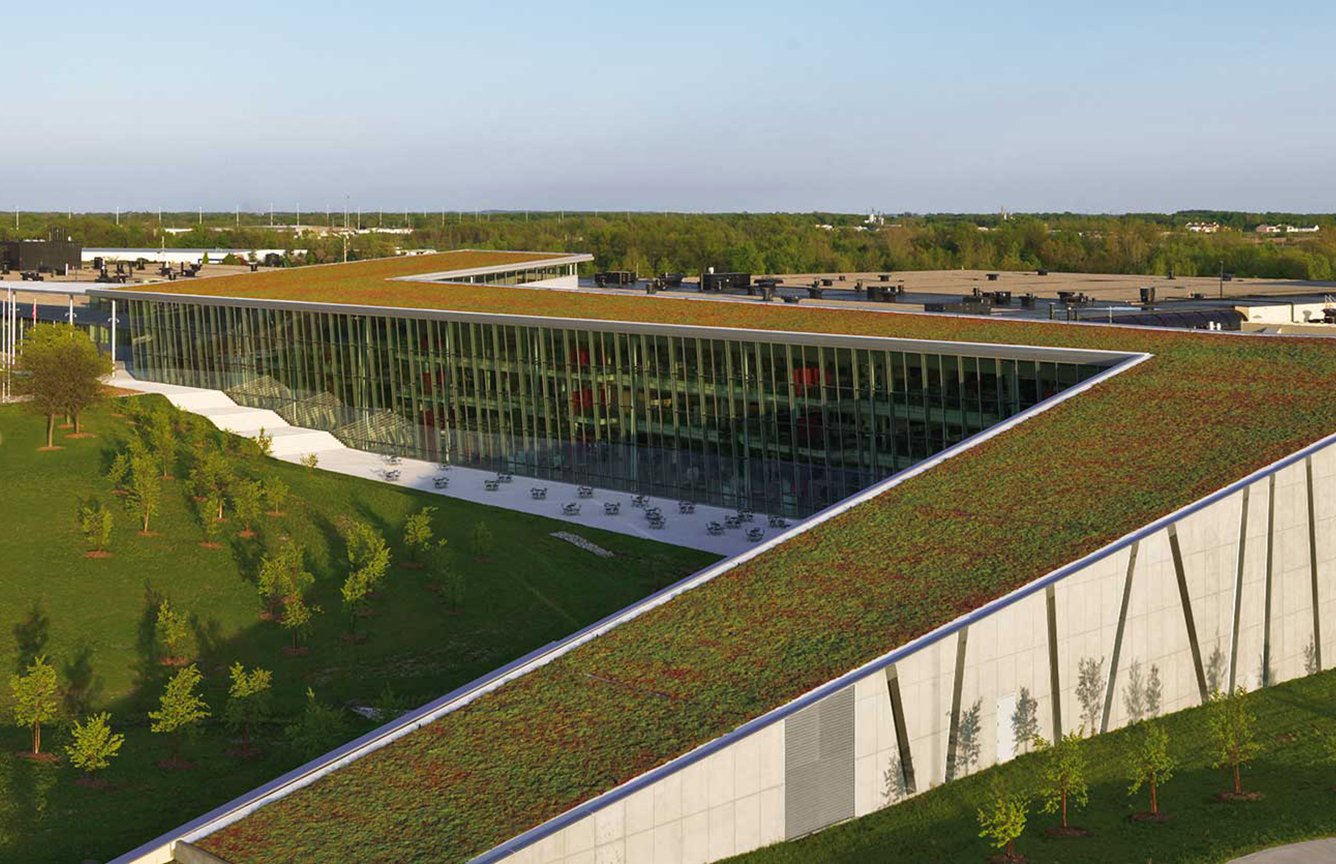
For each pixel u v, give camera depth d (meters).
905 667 37.06
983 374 61.91
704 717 35.62
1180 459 47.19
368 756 36.16
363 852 31.69
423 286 95.00
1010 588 39.81
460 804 33.19
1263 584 45.47
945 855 34.03
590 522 68.31
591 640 40.97
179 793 39.38
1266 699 44.75
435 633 53.12
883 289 101.12
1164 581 42.56
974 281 121.12
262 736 43.91
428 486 77.25
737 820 34.50
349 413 88.94
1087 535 42.28
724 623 40.56
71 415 79.12
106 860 35.06
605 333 75.12
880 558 43.12
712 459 72.06
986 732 39.00
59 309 113.06
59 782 39.62
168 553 60.31
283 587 54.28
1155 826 35.12
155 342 101.62
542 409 79.00
